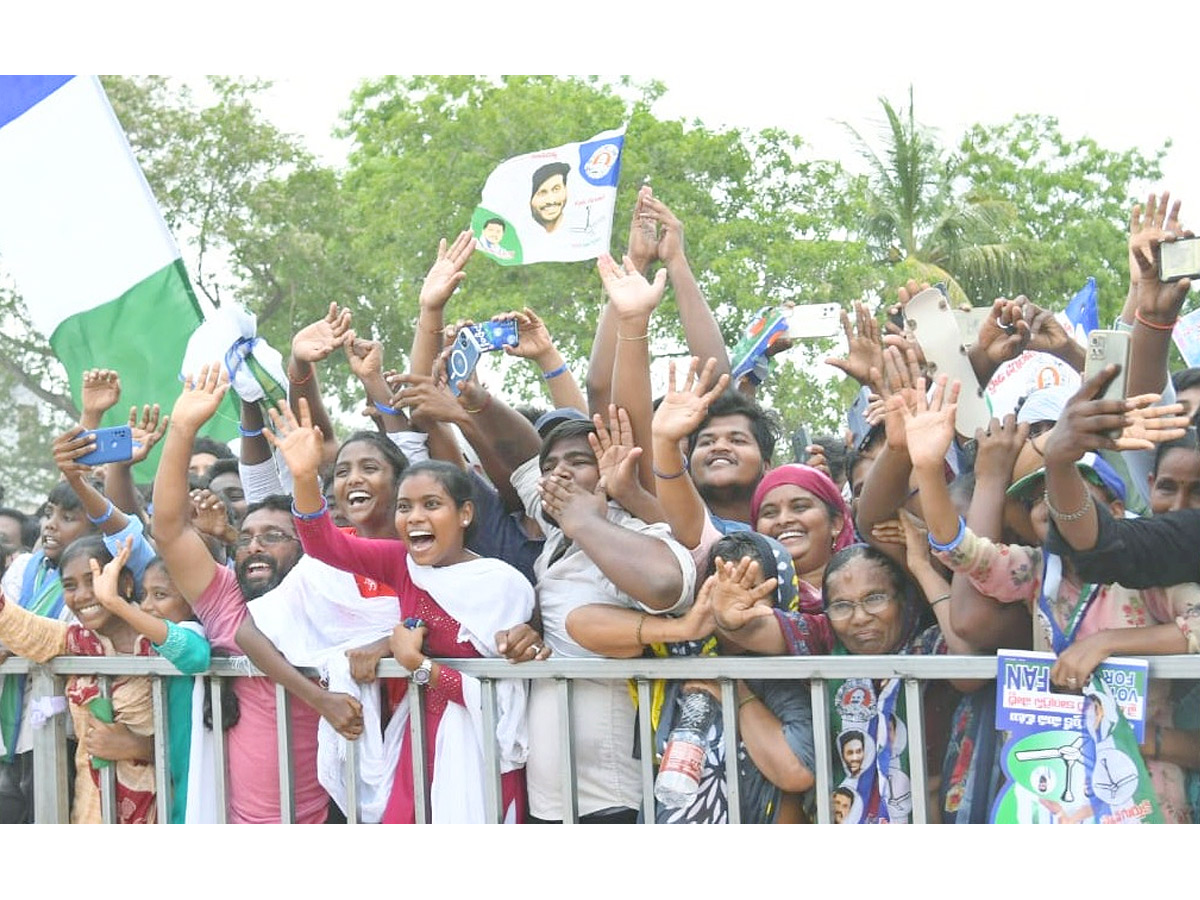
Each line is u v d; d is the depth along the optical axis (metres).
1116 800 3.34
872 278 22.72
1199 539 3.36
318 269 26.20
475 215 5.19
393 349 26.06
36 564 5.36
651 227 5.03
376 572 4.13
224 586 4.38
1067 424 3.27
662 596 3.67
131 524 4.69
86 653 4.66
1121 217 27.20
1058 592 3.46
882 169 25.81
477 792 3.98
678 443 3.77
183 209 26.98
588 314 22.22
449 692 3.99
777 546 3.82
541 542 4.50
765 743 3.73
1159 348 3.83
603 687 3.96
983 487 3.65
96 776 4.65
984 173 27.06
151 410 4.95
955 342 4.09
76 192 5.91
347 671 4.10
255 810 4.35
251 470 5.18
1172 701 3.51
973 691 3.63
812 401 20.73
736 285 22.20
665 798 3.74
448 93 25.67
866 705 3.72
